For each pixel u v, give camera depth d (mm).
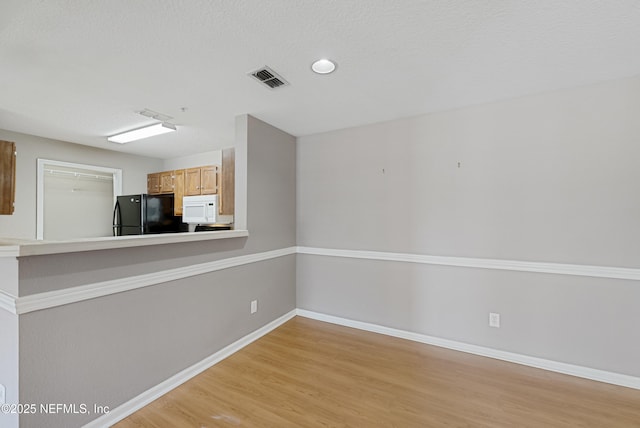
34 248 1320
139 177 4727
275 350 2623
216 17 1397
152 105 2537
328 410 1824
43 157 3607
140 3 1283
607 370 2096
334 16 1404
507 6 1341
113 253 1695
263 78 2049
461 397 1949
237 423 1709
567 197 2219
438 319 2717
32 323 1371
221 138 3639
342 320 3236
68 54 1714
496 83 2145
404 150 2887
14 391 1345
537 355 2316
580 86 2180
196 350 2234
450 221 2664
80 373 1551
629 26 1484
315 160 3414
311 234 3453
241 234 2617
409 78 2064
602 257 2111
